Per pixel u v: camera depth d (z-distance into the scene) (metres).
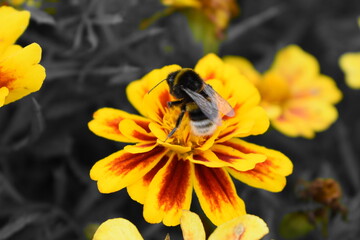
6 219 0.32
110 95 0.33
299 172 0.35
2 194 0.31
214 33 0.33
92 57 0.32
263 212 0.32
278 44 0.37
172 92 0.28
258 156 0.27
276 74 0.36
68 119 0.33
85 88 0.32
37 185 0.33
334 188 0.30
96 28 0.33
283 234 0.30
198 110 0.28
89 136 0.33
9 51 0.28
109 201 0.32
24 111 0.31
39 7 0.32
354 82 0.35
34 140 0.31
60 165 0.33
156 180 0.27
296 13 0.38
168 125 0.28
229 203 0.27
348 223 0.32
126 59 0.33
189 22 0.33
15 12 0.28
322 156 0.36
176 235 0.32
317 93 0.35
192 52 0.34
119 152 0.27
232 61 0.35
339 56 0.38
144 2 0.33
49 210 0.32
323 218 0.30
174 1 0.32
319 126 0.34
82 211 0.32
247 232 0.26
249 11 0.38
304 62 0.36
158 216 0.26
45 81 0.32
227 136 0.27
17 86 0.27
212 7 0.33
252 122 0.27
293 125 0.34
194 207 0.29
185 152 0.27
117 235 0.26
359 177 0.35
